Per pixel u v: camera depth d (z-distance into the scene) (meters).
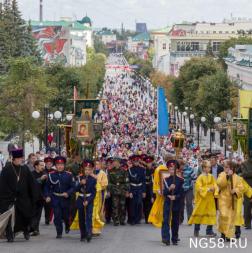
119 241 36.78
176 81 195.25
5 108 110.50
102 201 40.78
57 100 139.25
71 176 38.09
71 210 39.62
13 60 113.31
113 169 44.91
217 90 150.75
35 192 35.59
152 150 102.62
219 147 139.25
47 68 159.50
